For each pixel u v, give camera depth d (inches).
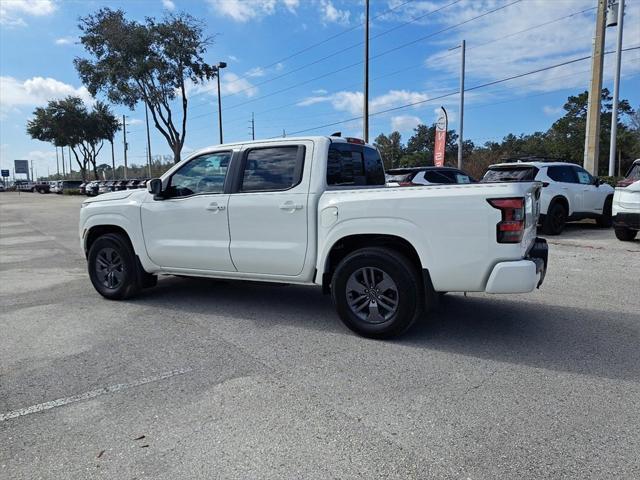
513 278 154.5
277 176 197.3
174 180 225.1
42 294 265.0
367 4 909.2
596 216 490.3
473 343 172.9
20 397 136.7
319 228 185.5
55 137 2183.8
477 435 112.6
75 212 981.8
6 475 100.7
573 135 2314.2
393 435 113.3
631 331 183.2
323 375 147.6
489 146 2770.7
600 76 619.5
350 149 213.3
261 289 264.2
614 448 106.3
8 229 662.5
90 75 1153.4
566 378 142.3
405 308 170.1
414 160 3137.3
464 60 1024.9
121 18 1124.5
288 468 101.3
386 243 179.9
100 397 135.8
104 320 210.5
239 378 146.6
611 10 602.5
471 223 157.9
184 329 195.3
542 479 96.4
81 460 105.8
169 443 111.6
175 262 224.1
